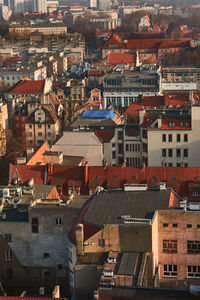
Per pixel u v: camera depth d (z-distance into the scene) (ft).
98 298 623.77
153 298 623.36
